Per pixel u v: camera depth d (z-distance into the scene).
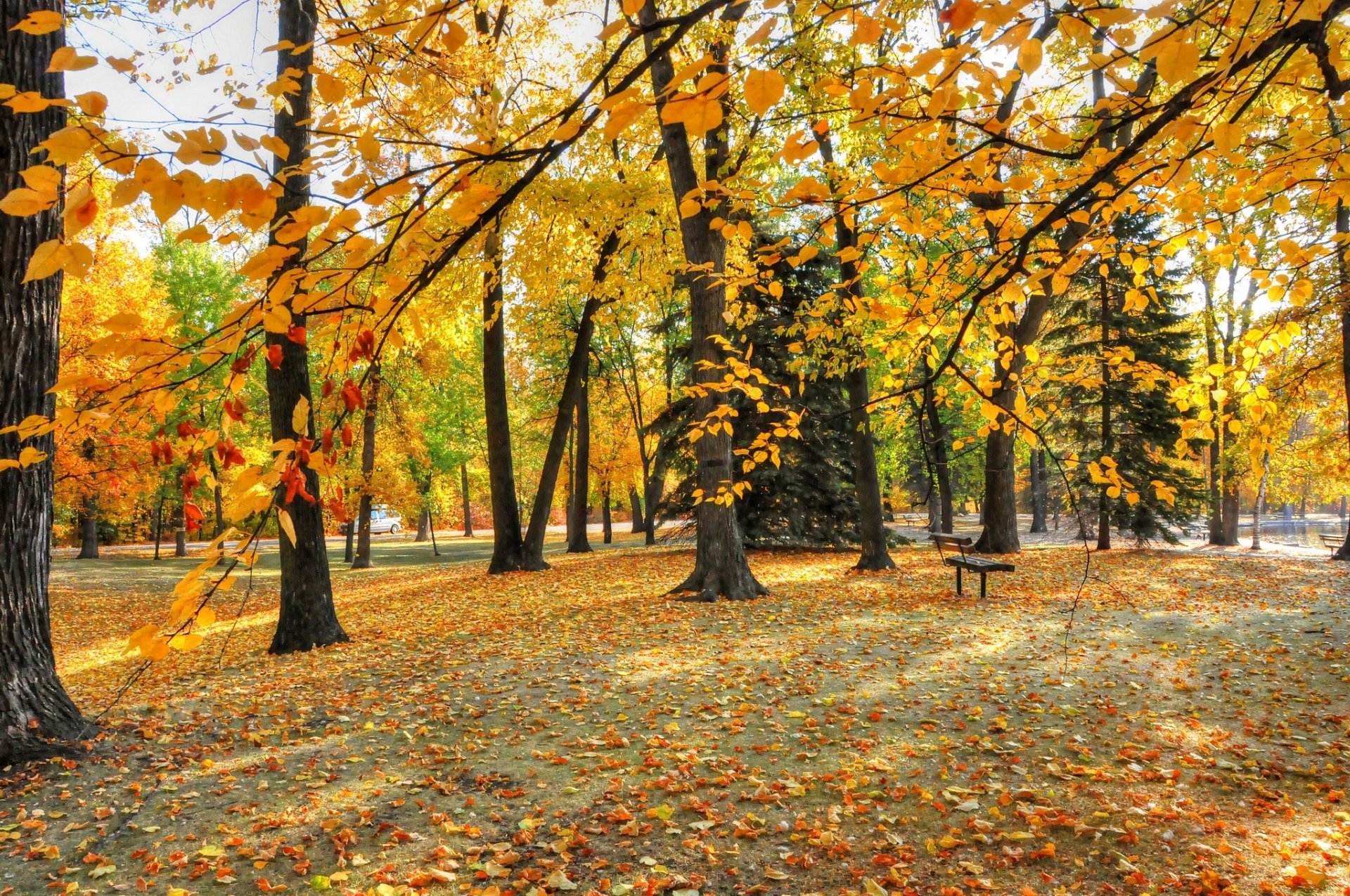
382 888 3.12
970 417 14.84
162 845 3.57
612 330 20.61
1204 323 16.89
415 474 25.97
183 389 1.38
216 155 1.16
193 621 1.32
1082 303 16.67
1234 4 1.67
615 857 3.37
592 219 10.00
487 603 11.34
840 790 3.98
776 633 7.86
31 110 1.12
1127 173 2.42
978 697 5.48
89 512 19.98
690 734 4.86
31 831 3.71
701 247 9.90
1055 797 3.82
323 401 1.55
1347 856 3.17
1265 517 50.62
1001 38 1.34
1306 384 7.70
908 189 2.29
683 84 1.15
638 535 32.94
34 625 4.69
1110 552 16.41
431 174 1.34
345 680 6.60
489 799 3.99
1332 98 2.11
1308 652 6.56
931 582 11.65
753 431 16.81
